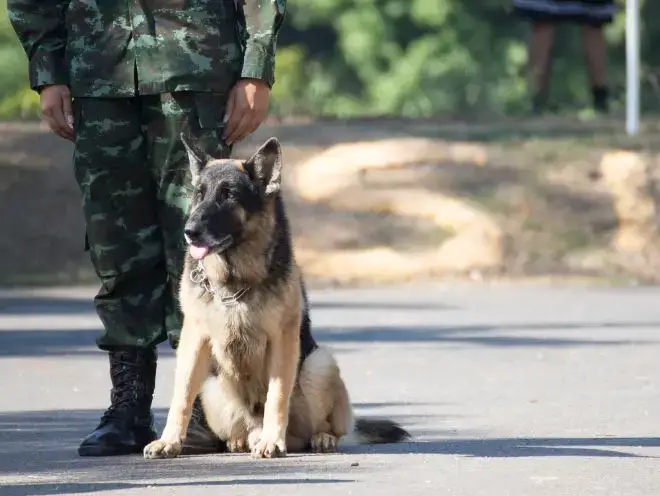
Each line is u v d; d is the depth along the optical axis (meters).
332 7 74.62
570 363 18.81
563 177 35.25
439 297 28.59
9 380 17.39
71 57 12.16
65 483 10.44
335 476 10.65
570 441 12.53
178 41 11.98
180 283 12.12
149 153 12.20
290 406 12.17
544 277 32.19
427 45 72.38
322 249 33.06
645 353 19.83
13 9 12.31
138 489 10.13
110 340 12.30
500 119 40.19
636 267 32.72
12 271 32.28
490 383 16.94
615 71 68.44
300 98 60.41
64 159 36.84
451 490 10.05
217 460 11.58
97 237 12.22
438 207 34.16
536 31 42.53
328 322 24.02
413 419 14.16
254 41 12.16
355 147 36.31
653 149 36.25
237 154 35.81
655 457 11.55
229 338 11.69
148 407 12.43
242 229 11.53
